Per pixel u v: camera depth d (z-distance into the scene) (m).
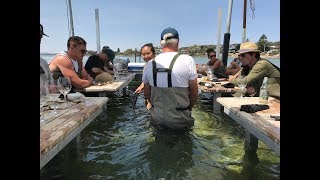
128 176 2.52
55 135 1.88
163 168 2.64
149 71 3.26
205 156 2.89
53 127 2.07
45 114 2.45
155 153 2.94
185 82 3.19
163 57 3.22
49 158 1.75
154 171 2.59
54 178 2.52
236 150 3.06
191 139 3.28
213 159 2.83
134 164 2.74
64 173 2.61
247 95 3.94
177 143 3.17
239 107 2.87
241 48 4.13
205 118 4.35
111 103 5.67
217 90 4.75
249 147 3.05
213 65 7.25
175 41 3.32
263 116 2.47
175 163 2.73
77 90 4.47
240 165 2.72
